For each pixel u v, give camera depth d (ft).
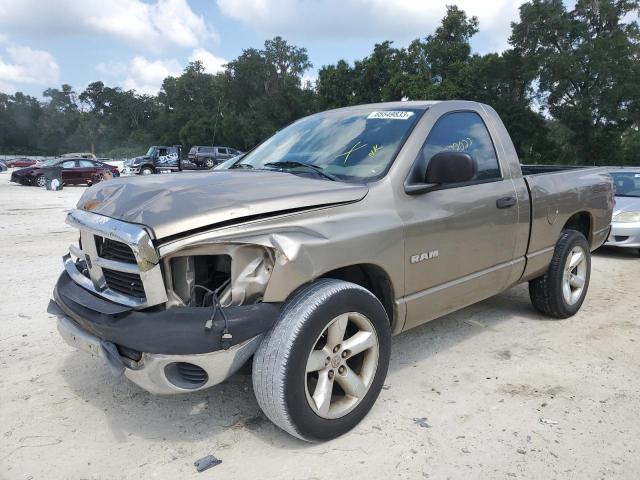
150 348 8.11
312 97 234.38
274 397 8.71
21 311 17.15
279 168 11.98
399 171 10.83
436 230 11.25
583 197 16.49
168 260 8.48
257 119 238.89
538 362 13.30
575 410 10.89
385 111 12.64
